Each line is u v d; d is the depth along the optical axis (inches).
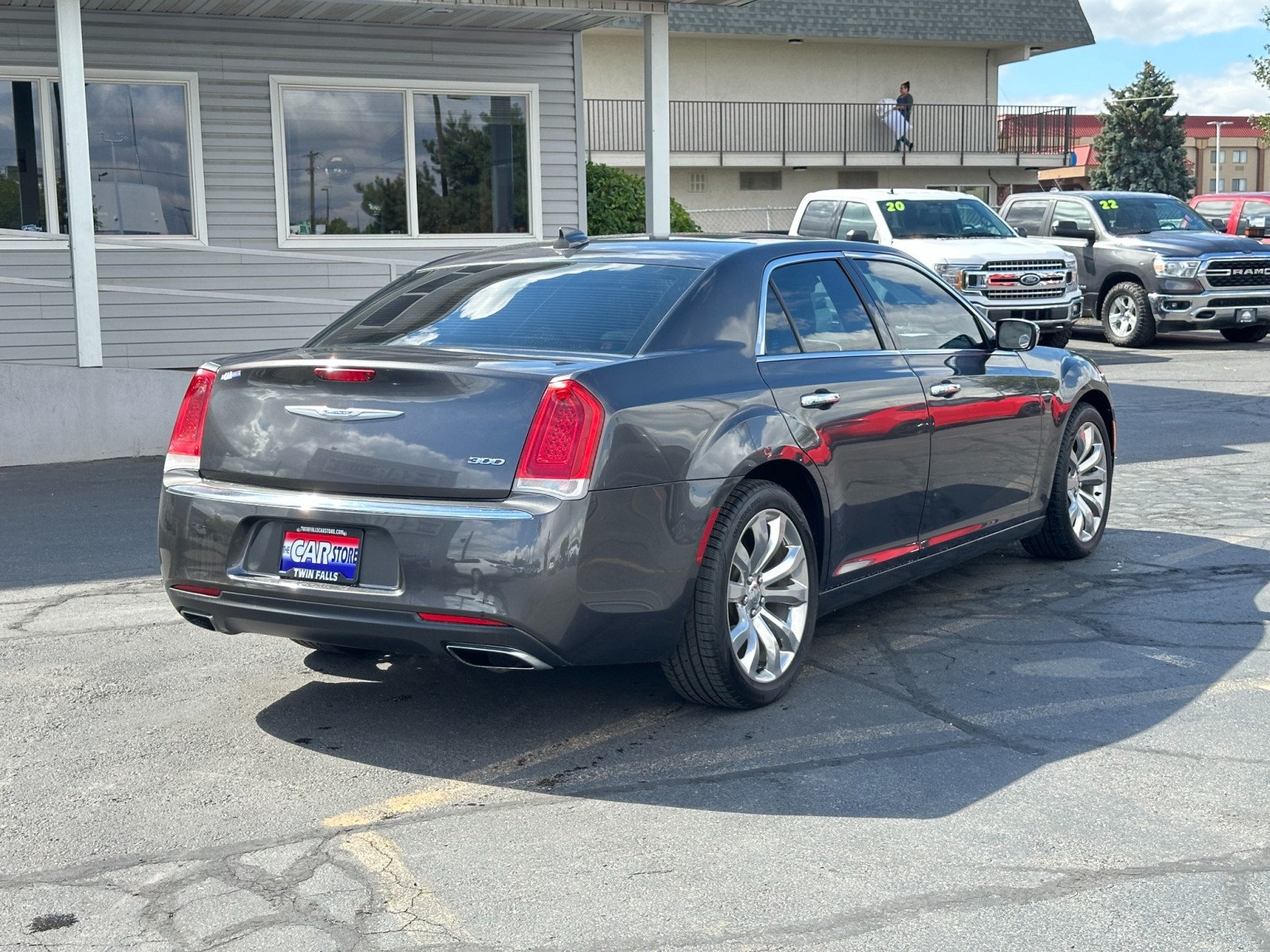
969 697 193.2
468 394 165.5
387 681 204.8
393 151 569.6
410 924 129.1
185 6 510.3
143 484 372.5
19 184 518.6
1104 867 139.4
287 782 165.8
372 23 555.2
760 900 133.3
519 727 184.7
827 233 682.8
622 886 136.6
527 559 159.9
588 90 1307.8
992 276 627.2
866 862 141.5
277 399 175.6
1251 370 627.2
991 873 138.5
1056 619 231.9
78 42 409.7
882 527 211.9
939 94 1449.3
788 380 194.1
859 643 220.4
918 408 216.5
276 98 546.9
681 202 1376.7
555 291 194.9
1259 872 137.8
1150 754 170.6
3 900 135.0
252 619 175.6
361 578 167.5
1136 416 482.9
